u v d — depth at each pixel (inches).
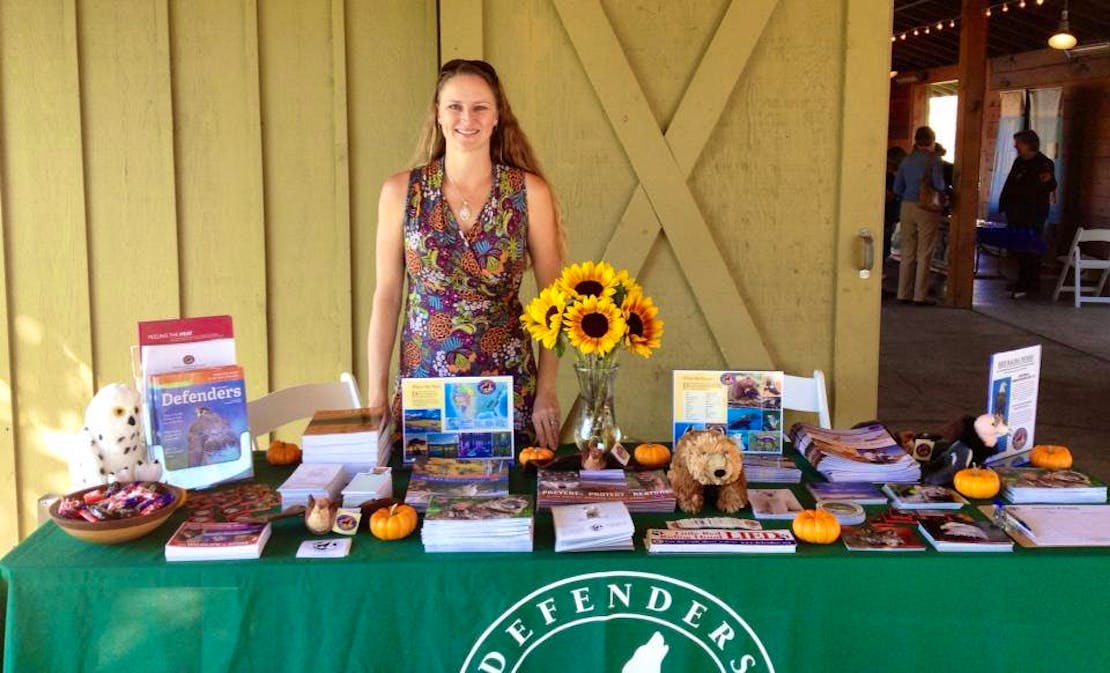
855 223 147.2
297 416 105.7
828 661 71.4
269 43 143.0
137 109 142.5
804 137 145.9
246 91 143.4
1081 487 82.3
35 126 141.6
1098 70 432.8
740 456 79.4
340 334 149.3
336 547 72.4
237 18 142.0
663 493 79.4
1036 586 71.3
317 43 143.4
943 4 458.0
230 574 69.6
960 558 71.1
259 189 145.3
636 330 84.4
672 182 145.5
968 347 304.3
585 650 71.2
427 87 145.4
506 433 90.4
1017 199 396.2
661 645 71.2
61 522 72.4
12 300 144.6
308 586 69.8
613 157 145.5
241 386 87.0
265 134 144.6
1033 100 486.6
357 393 107.7
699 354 150.3
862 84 143.9
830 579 70.9
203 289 147.0
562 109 144.2
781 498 81.3
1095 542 73.2
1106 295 399.2
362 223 147.6
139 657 69.7
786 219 147.5
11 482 147.5
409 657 70.7
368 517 76.7
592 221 146.7
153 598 69.5
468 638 70.6
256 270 146.9
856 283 148.3
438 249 94.2
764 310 149.4
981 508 81.0
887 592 71.1
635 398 151.1
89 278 145.0
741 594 71.0
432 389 90.1
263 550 72.4
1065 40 375.2
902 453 89.0
